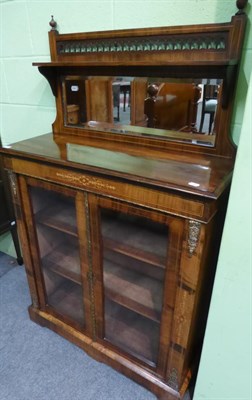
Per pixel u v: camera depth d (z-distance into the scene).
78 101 1.27
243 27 0.86
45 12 1.25
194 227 0.82
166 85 1.04
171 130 1.08
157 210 0.86
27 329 1.54
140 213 0.91
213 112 0.98
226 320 0.92
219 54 0.92
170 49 0.99
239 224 0.78
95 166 0.93
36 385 1.27
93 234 1.08
